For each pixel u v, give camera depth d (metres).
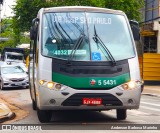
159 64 37.69
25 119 13.77
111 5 40.06
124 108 11.66
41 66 11.55
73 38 11.81
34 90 13.06
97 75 11.39
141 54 34.34
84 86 11.32
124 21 12.38
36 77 11.87
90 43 11.78
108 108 11.52
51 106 11.40
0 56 63.75
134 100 11.65
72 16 12.18
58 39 11.78
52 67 11.45
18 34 43.94
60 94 11.30
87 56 11.59
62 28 11.98
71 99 11.30
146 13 42.25
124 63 11.66
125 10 40.34
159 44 38.88
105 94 11.38
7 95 25.11
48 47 11.71
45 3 40.53
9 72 31.61
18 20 42.16
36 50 12.21
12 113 14.49
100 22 12.18
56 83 11.36
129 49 11.96
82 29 11.99
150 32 39.22
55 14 12.20
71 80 11.30
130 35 12.19
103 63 11.51
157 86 36.72
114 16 12.36
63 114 14.82
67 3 39.50
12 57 55.12
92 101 11.34
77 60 11.48
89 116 14.27
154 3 40.53
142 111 16.52
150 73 37.62
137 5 40.88
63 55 11.57
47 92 11.37
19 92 27.66
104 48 11.76
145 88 34.12
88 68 11.40
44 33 11.94
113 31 12.11
